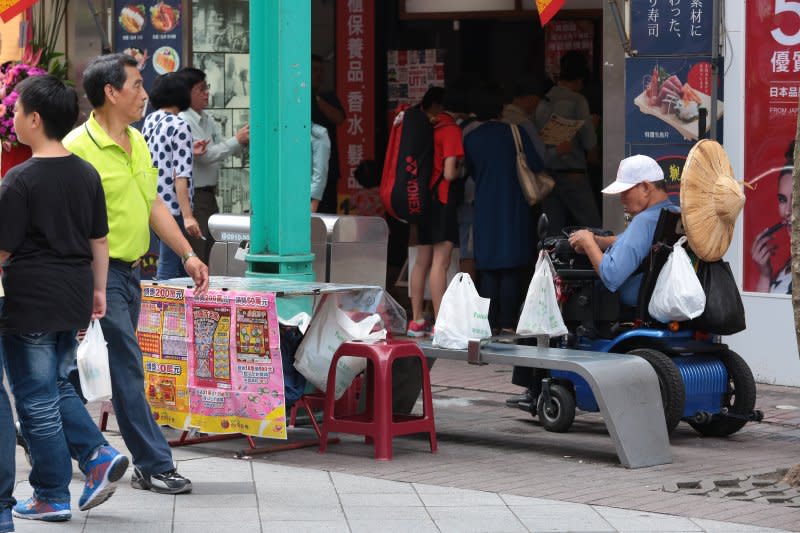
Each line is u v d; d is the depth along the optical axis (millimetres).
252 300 15461
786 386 21156
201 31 26031
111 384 13695
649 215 17328
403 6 30406
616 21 21234
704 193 16938
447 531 12531
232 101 26281
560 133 26016
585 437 17547
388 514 13164
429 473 15203
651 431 15875
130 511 13211
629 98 21984
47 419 12578
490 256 25359
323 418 16453
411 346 16266
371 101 30344
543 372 18391
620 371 15797
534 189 25125
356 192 30344
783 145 21000
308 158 17781
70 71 27484
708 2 21281
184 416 16156
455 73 30109
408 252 28391
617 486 14562
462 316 16906
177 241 14359
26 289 12344
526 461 15961
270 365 15406
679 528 12695
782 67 20953
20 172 12359
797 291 14609
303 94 17625
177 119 19984
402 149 25172
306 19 17562
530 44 29500
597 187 26984
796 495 14102
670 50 21594
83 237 12609
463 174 26203
